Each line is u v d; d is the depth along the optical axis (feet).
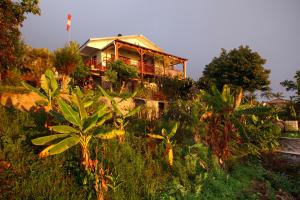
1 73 38.52
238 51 90.53
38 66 48.91
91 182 13.73
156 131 28.94
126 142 22.04
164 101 54.24
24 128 19.67
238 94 31.04
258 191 22.34
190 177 20.06
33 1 34.50
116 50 69.62
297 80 77.30
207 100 25.04
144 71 77.15
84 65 59.11
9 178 13.07
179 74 79.71
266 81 86.02
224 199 18.37
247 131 37.22
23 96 30.96
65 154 16.89
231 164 25.64
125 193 14.85
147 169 18.60
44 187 12.99
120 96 43.75
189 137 29.17
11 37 33.71
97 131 15.16
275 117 49.49
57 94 21.66
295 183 25.32
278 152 35.55
